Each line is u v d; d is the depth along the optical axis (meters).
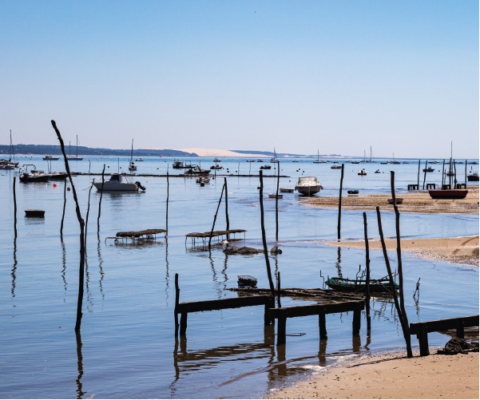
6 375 17.89
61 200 98.25
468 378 14.89
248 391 15.89
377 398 13.78
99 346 20.98
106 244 50.19
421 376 15.43
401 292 18.27
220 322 24.53
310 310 21.23
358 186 146.38
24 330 23.08
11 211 79.12
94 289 31.42
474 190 116.31
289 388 15.59
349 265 39.03
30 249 46.72
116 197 107.44
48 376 17.80
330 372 17.12
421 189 131.12
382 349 20.12
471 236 50.41
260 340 21.73
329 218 70.62
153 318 25.14
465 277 33.59
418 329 18.28
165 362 19.11
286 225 63.81
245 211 80.50
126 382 17.20
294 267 38.62
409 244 46.94
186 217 72.94
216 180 181.50
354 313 22.14
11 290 30.83
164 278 34.97
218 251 46.34
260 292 30.22
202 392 16.05
